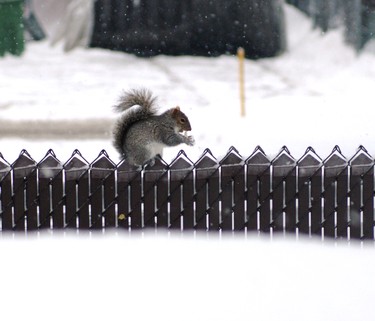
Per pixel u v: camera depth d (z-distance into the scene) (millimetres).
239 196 23703
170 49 71000
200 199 23719
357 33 69312
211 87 54781
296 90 53875
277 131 37344
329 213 23688
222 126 39281
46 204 23797
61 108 44219
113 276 20312
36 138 39375
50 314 18000
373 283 19938
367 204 23641
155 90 53156
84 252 22016
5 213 23766
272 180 23609
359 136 35594
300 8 82812
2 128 39375
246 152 33844
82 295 19109
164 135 23734
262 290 19453
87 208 23844
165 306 18469
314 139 35344
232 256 21812
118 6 72500
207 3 70562
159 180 23703
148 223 23875
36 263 21156
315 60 69125
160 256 21766
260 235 23797
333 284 19859
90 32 73625
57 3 103500
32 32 80875
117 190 23797
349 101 45062
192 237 23688
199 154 33406
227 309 18297
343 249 22656
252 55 70625
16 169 23656
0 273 20422
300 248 22516
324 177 23562
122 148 24062
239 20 70625
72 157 23766
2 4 68750
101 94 50844
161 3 71000
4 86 53750
